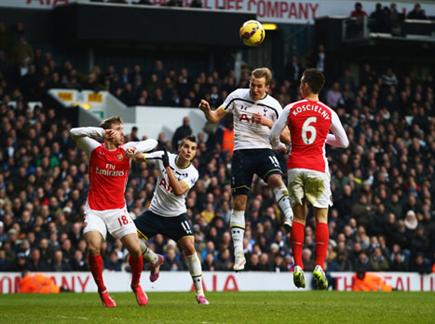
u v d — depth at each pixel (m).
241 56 45.19
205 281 29.56
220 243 30.80
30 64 39.75
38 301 20.08
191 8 42.72
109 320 13.62
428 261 32.81
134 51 44.56
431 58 47.72
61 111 37.72
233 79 40.59
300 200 15.80
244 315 14.44
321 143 15.84
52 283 28.17
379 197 35.28
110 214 16.30
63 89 39.88
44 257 28.73
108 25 41.53
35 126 34.25
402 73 47.59
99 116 40.47
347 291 28.39
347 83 43.44
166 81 40.84
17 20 42.56
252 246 31.17
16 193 31.38
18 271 28.33
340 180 35.06
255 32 17.09
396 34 44.50
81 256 29.11
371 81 43.44
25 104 36.47
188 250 18.08
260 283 30.27
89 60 43.75
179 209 18.09
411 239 34.06
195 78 43.22
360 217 34.22
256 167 17.08
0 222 29.47
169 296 22.62
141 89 40.72
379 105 41.97
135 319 13.78
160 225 18.14
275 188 16.88
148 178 32.44
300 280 15.77
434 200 37.03
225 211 32.16
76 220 30.23
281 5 45.94
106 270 29.17
